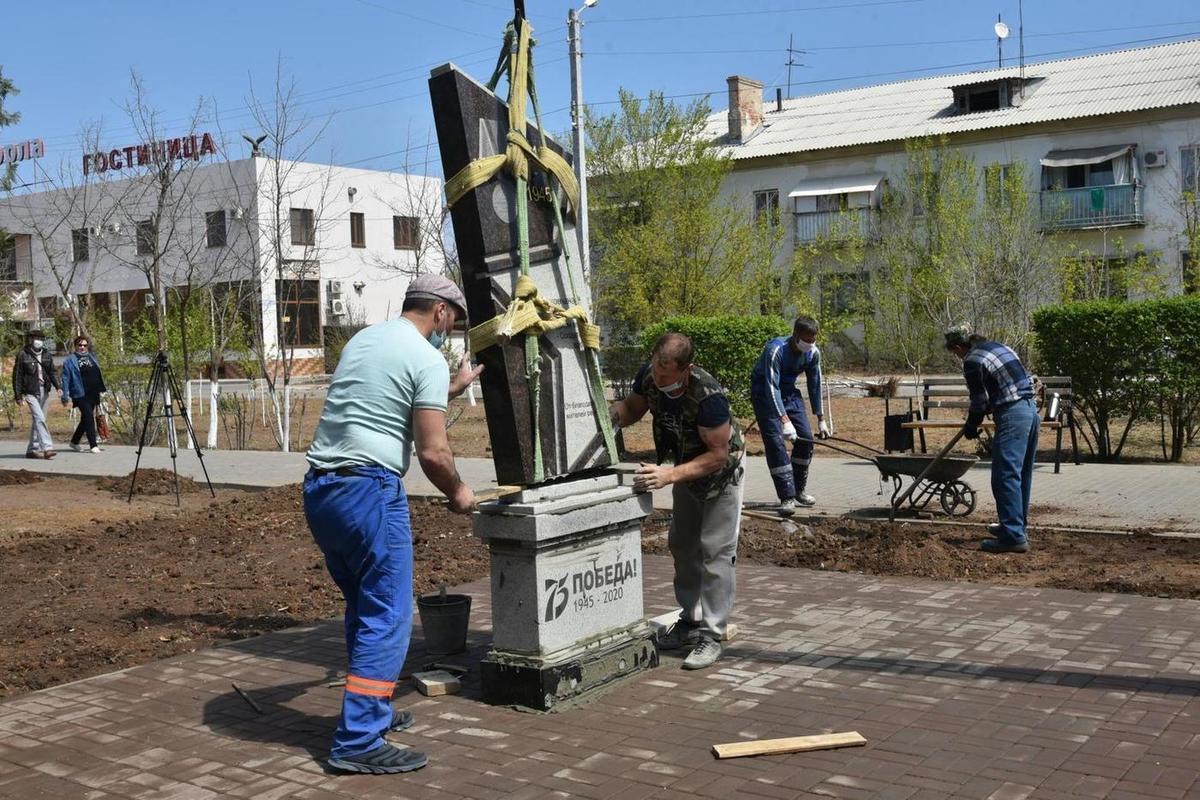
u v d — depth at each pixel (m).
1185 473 12.40
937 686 5.26
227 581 8.28
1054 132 36.47
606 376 22.55
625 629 5.64
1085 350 13.70
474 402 29.12
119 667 6.05
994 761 4.30
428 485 13.03
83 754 4.67
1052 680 5.29
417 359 4.61
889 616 6.63
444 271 25.08
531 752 4.56
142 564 9.02
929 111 40.66
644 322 28.59
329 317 42.62
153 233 21.89
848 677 5.45
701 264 28.25
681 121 31.23
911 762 4.32
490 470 14.59
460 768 4.41
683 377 5.65
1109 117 35.44
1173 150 34.84
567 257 5.65
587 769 4.36
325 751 4.66
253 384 25.91
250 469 15.52
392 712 4.60
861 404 23.55
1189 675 5.31
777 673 5.55
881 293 32.31
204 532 10.41
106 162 27.23
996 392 8.45
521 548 5.11
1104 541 8.79
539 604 5.09
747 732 4.72
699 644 5.77
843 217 36.59
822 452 15.74
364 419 4.58
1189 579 7.41
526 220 5.29
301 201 41.22
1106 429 14.07
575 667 5.17
